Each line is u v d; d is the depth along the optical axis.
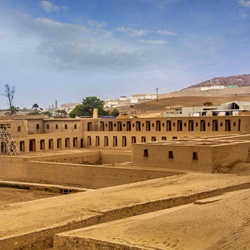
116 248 20.31
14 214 27.67
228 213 22.11
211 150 42.22
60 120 88.69
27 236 23.23
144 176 43.81
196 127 71.12
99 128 85.94
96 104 149.50
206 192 32.59
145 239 20.67
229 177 39.03
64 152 68.94
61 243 22.72
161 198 30.56
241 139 54.69
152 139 73.06
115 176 45.91
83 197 32.94
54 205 30.20
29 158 55.84
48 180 52.41
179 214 23.06
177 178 39.28
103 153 67.69
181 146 44.12
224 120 68.62
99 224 25.66
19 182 53.44
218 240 19.09
